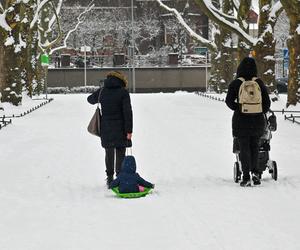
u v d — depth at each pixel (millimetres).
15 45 31469
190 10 76250
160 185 11117
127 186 10086
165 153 15422
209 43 47562
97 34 73688
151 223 8062
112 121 11211
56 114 28891
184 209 8891
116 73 11273
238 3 34750
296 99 28375
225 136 19141
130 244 7031
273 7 32375
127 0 76188
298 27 27875
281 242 6973
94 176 12414
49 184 11469
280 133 19484
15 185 11359
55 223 8219
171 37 75375
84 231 7727
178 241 7098
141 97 44719
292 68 28297
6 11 31109
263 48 32344
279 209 8766
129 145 11273
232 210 8750
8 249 6941
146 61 69688
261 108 10852
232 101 10938
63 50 72188
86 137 19391
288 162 13688
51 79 63500
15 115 27625
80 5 73625
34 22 39594
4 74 31562
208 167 13258
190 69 64500
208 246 6832
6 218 8570
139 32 76000
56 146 17125
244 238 7164
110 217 8508
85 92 61938
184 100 39812
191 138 18594
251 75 11086
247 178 10844
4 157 15047
